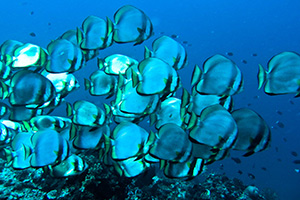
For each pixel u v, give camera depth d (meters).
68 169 3.55
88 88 4.17
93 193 4.48
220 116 2.51
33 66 3.49
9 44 4.15
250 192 8.06
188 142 2.68
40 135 3.11
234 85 2.78
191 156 2.71
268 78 2.70
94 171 4.53
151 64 2.79
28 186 4.78
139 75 2.75
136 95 2.96
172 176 2.75
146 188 6.57
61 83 3.95
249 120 2.53
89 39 3.41
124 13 3.35
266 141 2.49
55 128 4.04
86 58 3.77
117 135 2.96
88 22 3.40
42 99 3.25
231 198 7.18
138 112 2.97
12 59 3.59
